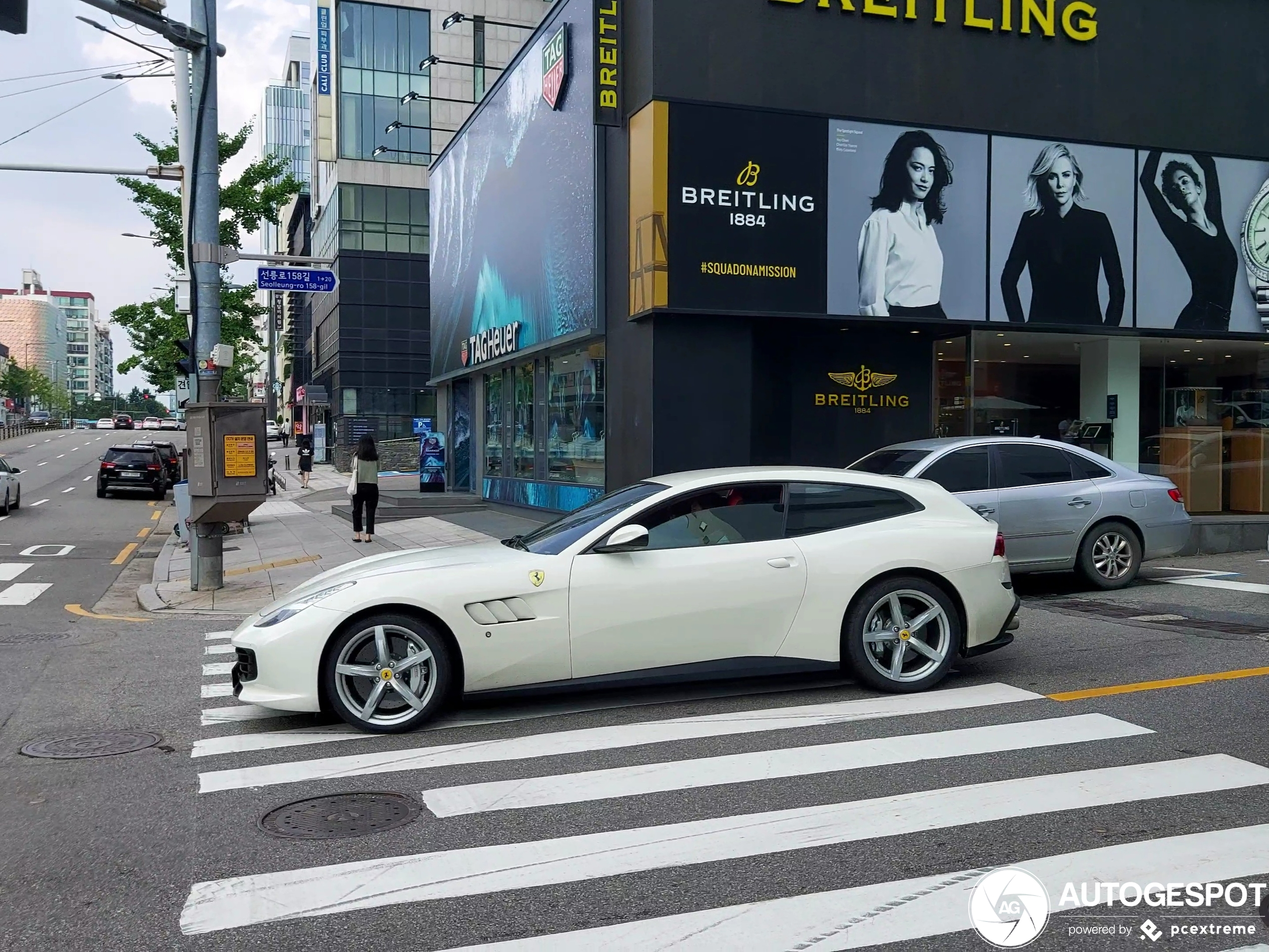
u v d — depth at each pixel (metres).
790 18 14.21
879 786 4.96
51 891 3.99
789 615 6.41
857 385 15.39
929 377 15.70
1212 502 16.39
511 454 21.48
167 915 3.76
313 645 5.98
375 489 17.17
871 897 3.78
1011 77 15.23
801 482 6.72
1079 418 16.30
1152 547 10.86
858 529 6.67
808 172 14.27
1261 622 8.84
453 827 4.57
